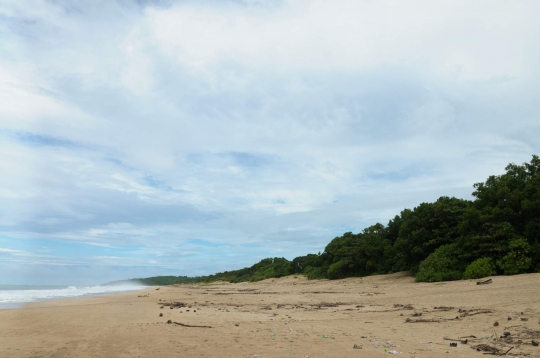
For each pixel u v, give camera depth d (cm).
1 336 1037
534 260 2669
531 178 3016
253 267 9606
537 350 805
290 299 2517
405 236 3928
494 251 2900
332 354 784
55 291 4528
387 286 3250
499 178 3319
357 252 5006
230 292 3853
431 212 3738
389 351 814
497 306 1481
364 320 1352
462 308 1525
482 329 1075
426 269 3244
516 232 2883
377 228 5144
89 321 1343
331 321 1334
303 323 1280
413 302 1895
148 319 1411
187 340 943
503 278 2477
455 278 2998
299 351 815
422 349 838
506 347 838
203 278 11394
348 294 2747
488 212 3119
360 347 853
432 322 1247
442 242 3556
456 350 826
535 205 2783
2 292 4041
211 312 1691
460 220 3569
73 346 891
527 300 1557
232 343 905
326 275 5538
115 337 991
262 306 2012
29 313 1608
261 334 1040
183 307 1988
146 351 821
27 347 884
